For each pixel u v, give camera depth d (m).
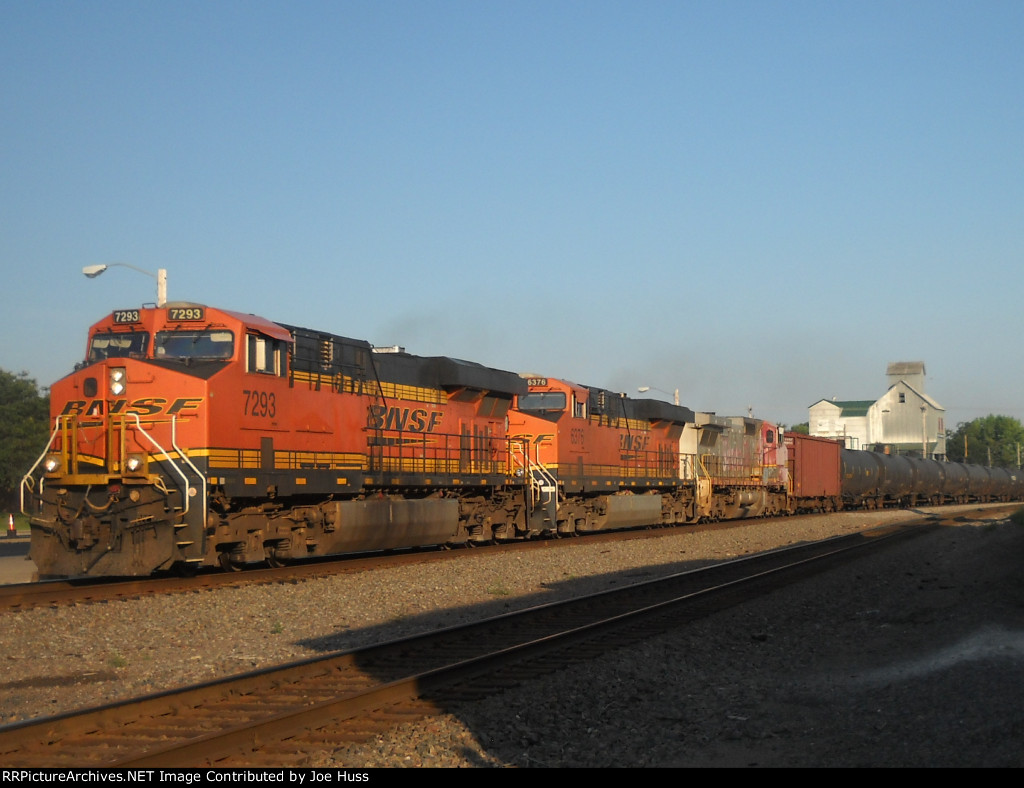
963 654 12.60
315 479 21.25
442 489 27.06
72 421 18.50
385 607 17.09
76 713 8.66
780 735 9.53
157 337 19.33
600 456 35.16
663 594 18.92
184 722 9.09
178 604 16.05
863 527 43.41
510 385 30.17
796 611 17.58
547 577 22.14
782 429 55.22
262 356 19.83
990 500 87.12
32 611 15.10
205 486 17.94
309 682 10.83
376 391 24.03
